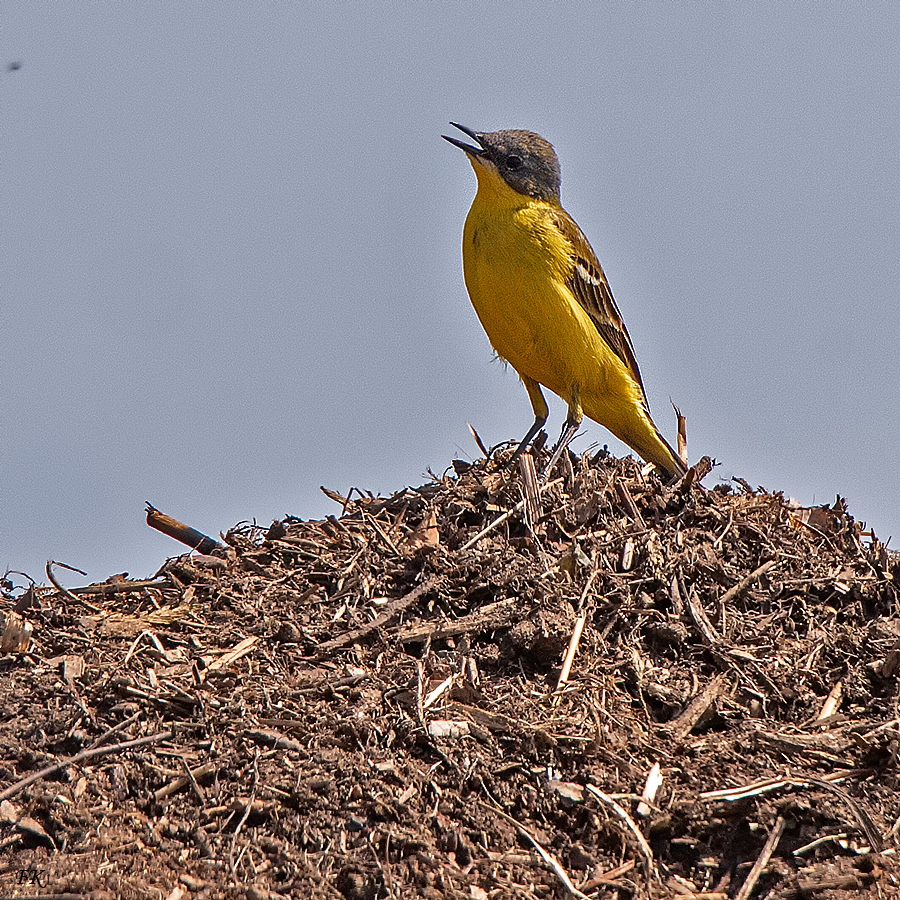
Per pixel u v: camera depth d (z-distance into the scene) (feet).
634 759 29.76
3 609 38.63
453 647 34.22
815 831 27.76
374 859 26.91
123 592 39.32
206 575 39.55
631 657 33.65
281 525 41.50
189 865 26.94
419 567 37.91
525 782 29.07
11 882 26.32
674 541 38.63
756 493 42.63
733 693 32.65
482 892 26.18
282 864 26.86
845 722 31.71
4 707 32.27
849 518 41.70
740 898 26.27
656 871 27.04
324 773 29.09
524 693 32.09
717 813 28.17
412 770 29.25
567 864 27.22
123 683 32.50
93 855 27.14
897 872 26.63
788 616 36.14
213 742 30.35
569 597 35.65
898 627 35.65
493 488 41.55
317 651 34.40
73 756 30.12
